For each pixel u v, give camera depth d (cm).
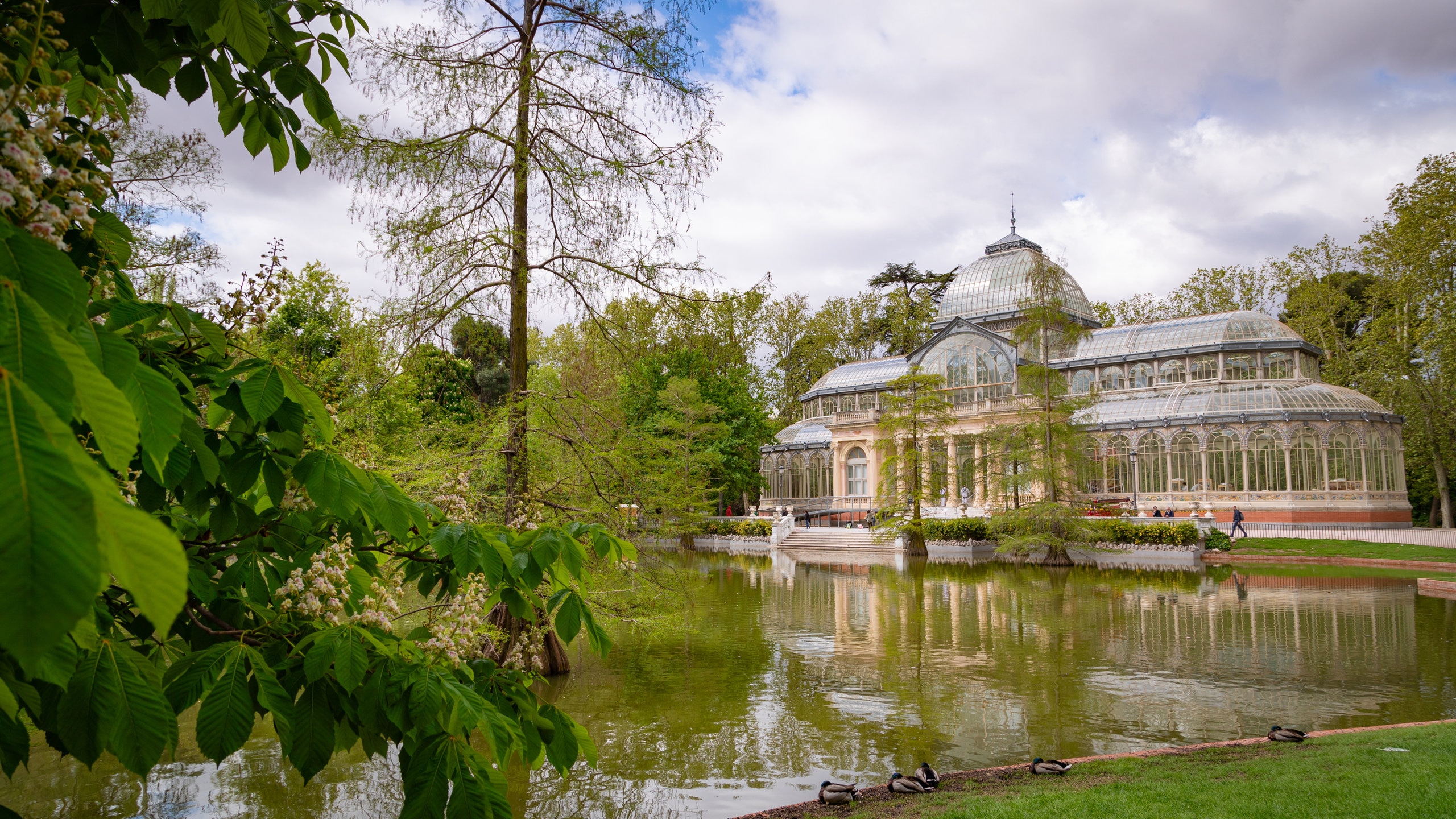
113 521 109
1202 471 5012
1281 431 4800
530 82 1230
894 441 4519
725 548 5169
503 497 1329
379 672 341
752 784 1056
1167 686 1525
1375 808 749
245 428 334
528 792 1038
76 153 218
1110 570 3544
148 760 249
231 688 288
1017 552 4138
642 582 1500
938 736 1241
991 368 5675
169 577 109
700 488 1783
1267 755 995
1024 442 3878
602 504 1408
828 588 3053
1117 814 770
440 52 1215
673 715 1366
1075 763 1014
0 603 94
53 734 269
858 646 1941
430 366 1329
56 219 192
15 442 104
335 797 1019
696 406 3319
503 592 425
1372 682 1527
